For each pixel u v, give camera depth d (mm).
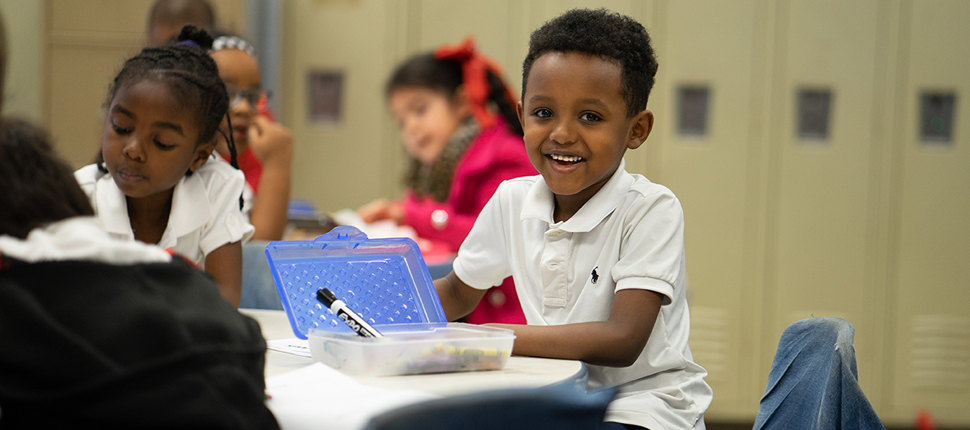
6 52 1235
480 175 2160
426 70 2453
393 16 2994
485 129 2238
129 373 486
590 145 912
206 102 1000
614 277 915
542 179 1028
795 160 2992
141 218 1040
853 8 2951
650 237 917
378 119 3027
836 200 3006
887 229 3004
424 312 939
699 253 3020
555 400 511
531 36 1016
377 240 952
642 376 936
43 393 477
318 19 3002
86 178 1027
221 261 1067
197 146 1010
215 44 1747
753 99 2982
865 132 2992
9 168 543
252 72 1793
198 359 514
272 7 2926
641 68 953
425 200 2400
